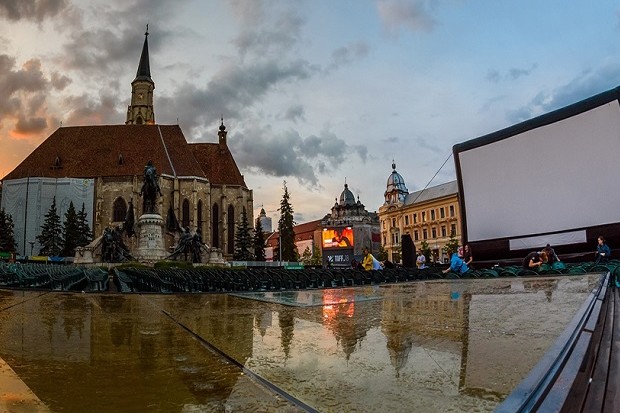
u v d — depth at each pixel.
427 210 100.44
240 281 14.73
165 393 3.02
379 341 4.77
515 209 26.75
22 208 76.12
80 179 76.81
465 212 29.83
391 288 13.71
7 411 2.61
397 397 2.83
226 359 4.09
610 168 22.28
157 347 4.68
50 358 4.11
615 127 22.05
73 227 72.75
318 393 2.98
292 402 2.80
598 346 3.61
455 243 88.00
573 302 7.23
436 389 2.97
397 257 106.44
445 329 5.35
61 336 5.34
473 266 28.75
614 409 2.33
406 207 105.69
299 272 17.03
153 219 41.75
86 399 2.87
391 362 3.79
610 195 22.25
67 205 75.81
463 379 3.18
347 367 3.67
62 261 68.44
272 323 6.41
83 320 6.83
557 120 24.52
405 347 4.39
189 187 78.31
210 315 7.51
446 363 3.68
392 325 5.85
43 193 76.38
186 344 4.85
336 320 6.56
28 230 75.06
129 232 51.50
